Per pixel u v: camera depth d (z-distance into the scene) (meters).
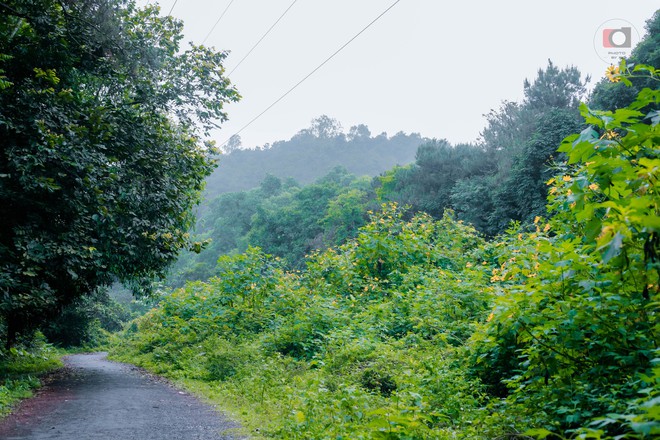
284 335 11.54
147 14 14.03
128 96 13.38
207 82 14.26
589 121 4.27
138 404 8.02
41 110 9.65
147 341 18.28
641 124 3.99
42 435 5.80
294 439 5.30
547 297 4.90
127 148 11.75
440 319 9.16
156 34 14.14
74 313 30.06
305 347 10.77
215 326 14.38
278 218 70.12
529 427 4.53
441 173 39.53
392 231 15.46
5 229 9.82
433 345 8.38
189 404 8.07
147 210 11.72
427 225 16.66
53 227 9.91
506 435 4.58
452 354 7.37
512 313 4.85
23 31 10.34
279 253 64.50
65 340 30.36
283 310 14.09
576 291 4.75
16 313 11.65
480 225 28.95
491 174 34.00
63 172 9.70
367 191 59.78
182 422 6.60
